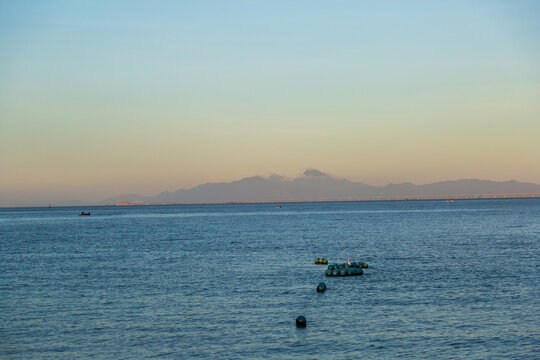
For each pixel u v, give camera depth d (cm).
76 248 9019
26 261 7250
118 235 12006
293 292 4875
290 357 3192
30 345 3431
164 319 3978
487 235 10531
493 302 4362
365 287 5053
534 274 5603
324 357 3188
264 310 4212
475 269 5984
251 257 7406
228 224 16175
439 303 4353
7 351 3328
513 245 8538
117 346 3400
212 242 9812
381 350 3284
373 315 4025
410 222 15512
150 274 5950
